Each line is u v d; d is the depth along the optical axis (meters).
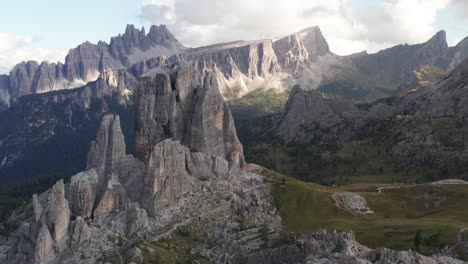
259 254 188.62
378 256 145.25
